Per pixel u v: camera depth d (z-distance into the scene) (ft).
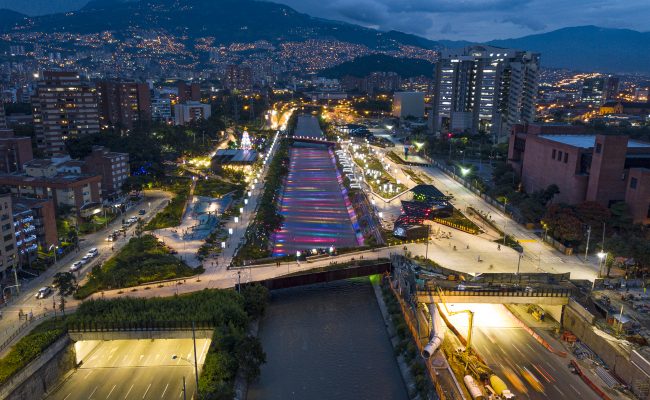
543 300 408.05
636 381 317.22
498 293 406.00
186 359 366.43
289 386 342.23
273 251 598.34
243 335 357.20
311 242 635.66
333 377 353.31
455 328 397.80
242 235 612.70
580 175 629.10
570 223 545.44
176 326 374.02
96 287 451.94
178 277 480.23
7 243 478.18
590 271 496.64
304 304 472.85
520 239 598.34
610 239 502.38
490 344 379.55
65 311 409.69
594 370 344.08
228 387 309.01
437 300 407.44
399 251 549.95
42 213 531.91
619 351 336.70
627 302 407.03
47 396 330.13
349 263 508.12
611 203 604.90
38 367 328.90
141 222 630.33
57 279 418.92
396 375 357.20
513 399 302.45
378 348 393.29
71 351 366.02
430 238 597.11
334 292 501.56
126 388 335.47
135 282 464.24
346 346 395.34
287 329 422.00
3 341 360.89
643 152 640.58
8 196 478.59
